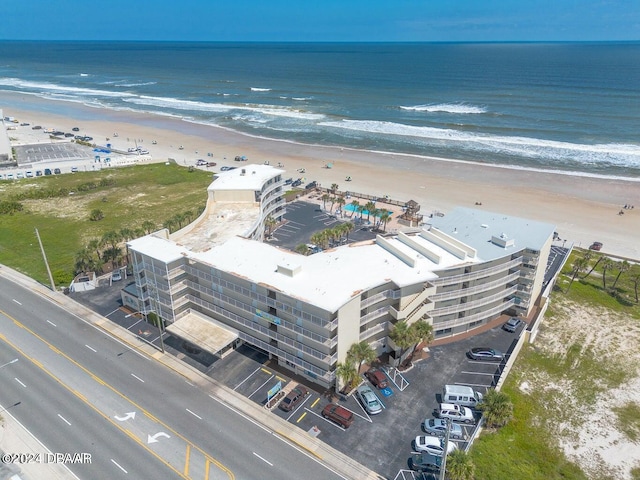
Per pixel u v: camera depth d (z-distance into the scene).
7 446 44.09
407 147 160.25
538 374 55.28
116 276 74.31
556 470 42.56
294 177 130.25
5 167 141.00
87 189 122.94
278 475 41.12
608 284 75.69
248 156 152.88
